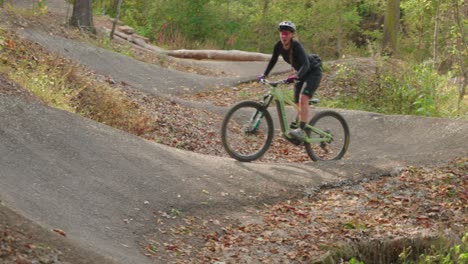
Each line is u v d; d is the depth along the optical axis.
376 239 7.21
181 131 11.61
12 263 4.83
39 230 5.40
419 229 7.59
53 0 25.61
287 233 7.40
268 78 19.39
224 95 16.92
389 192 8.72
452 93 16.42
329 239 7.27
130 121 11.12
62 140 8.16
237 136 9.50
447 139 11.55
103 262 5.40
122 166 8.09
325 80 17.58
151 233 6.91
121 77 16.31
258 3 31.23
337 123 10.61
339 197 8.61
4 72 10.19
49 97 10.02
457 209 8.25
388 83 16.89
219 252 6.83
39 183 6.98
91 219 6.68
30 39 15.80
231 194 8.22
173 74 18.02
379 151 11.68
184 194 7.90
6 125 7.96
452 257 7.07
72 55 16.39
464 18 20.11
